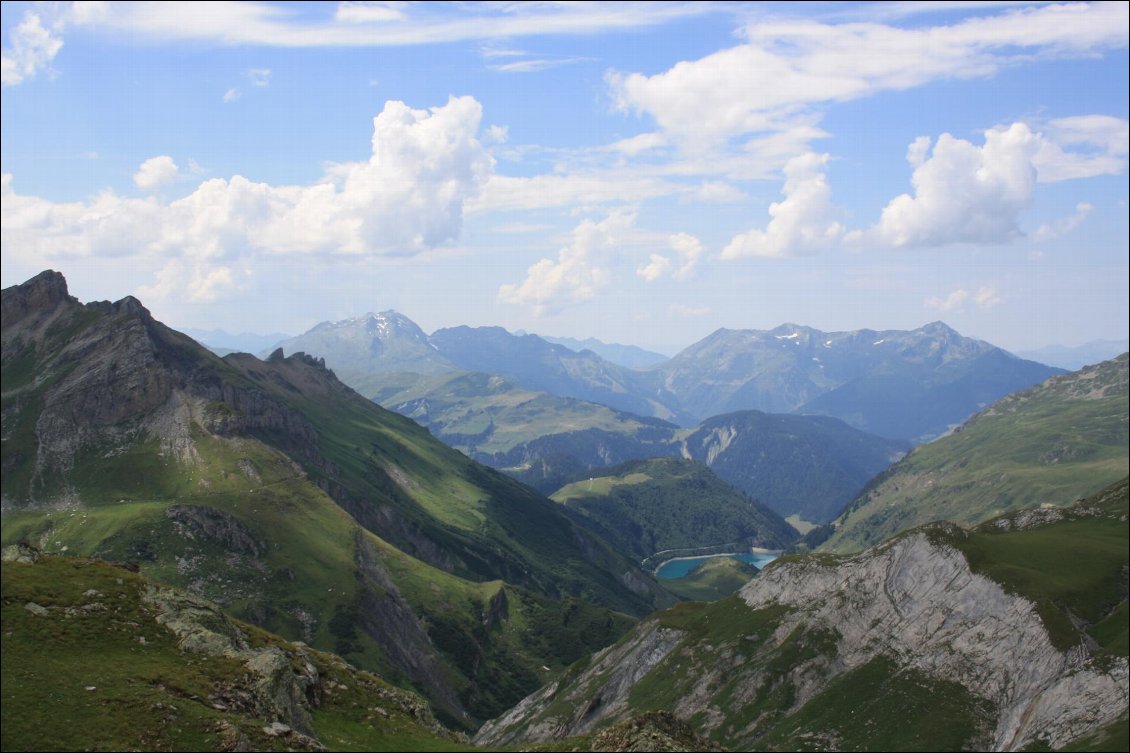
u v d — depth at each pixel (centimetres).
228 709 6288
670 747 6612
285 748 5903
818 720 17000
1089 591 17400
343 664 8800
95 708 5681
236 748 5638
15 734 5216
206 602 8075
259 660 7125
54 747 5191
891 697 16775
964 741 15025
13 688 5681
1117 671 14150
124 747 5350
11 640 6259
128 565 8381
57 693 5756
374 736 7344
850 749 15738
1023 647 16388
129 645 6788
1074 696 14300
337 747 6781
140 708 5781
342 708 7669
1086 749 12500
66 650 6391
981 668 16638
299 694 7131
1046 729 14088
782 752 16312
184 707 5953
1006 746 14538
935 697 16325
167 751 5428
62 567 7662
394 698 8444
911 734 15512
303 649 8694
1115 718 13312
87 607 7094
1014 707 15425
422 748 7375
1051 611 16600
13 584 7056
